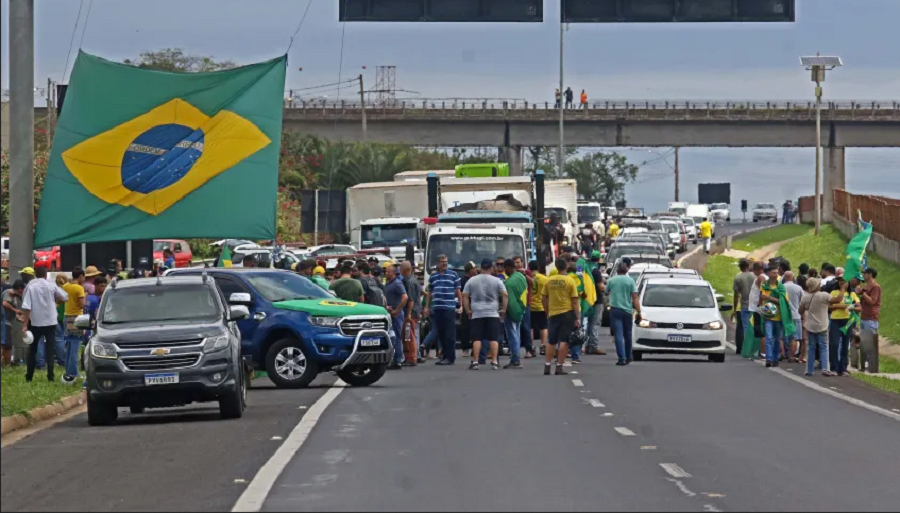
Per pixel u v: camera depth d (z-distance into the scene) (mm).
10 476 37375
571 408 53375
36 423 52062
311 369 61875
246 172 69688
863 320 77500
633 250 145750
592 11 80188
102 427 49906
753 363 81875
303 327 61719
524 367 76375
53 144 68938
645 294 88438
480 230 95688
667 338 83375
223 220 69438
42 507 32188
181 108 69188
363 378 64188
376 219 143750
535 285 86250
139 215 69062
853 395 61219
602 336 112250
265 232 70000
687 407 54406
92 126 68750
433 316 78938
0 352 69562
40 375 68062
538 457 39656
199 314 52125
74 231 68812
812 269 82125
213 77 69500
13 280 71188
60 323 73125
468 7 79625
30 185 70250
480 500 32219
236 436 45094
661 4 80438
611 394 59469
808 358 72625
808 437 45375
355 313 62375
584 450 41250
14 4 68875
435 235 95375
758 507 31500
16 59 69188
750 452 41375
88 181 68750
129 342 49688
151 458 40281
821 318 71625
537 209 105062
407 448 41500
